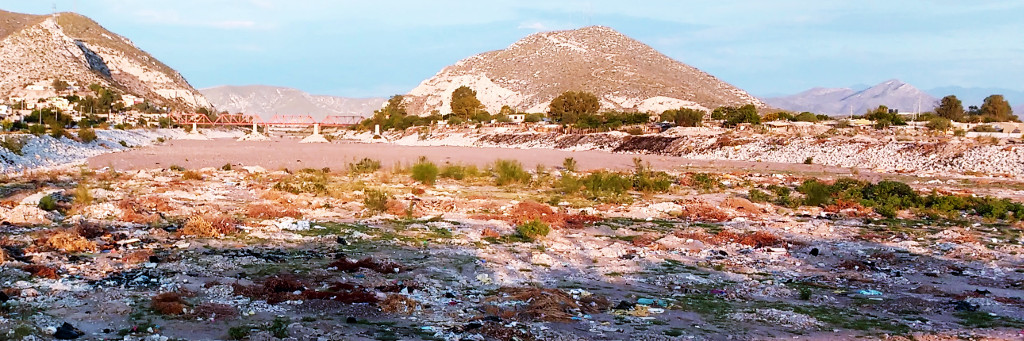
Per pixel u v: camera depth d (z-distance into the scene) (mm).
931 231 29844
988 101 150125
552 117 174375
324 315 15141
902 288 19375
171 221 27797
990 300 17734
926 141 81000
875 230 29969
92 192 35375
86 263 19391
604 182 44781
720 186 48000
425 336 13781
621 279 19781
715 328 14945
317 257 21359
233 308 15242
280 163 75312
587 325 14930
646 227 29812
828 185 46062
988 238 27906
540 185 47219
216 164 71875
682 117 122875
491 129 150625
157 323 14062
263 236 24625
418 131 167500
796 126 112250
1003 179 58656
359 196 37531
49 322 13758
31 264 18688
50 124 112125
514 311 15688
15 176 47719
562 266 21359
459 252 22719
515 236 26312
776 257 23703
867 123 119562
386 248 23172
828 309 16859
